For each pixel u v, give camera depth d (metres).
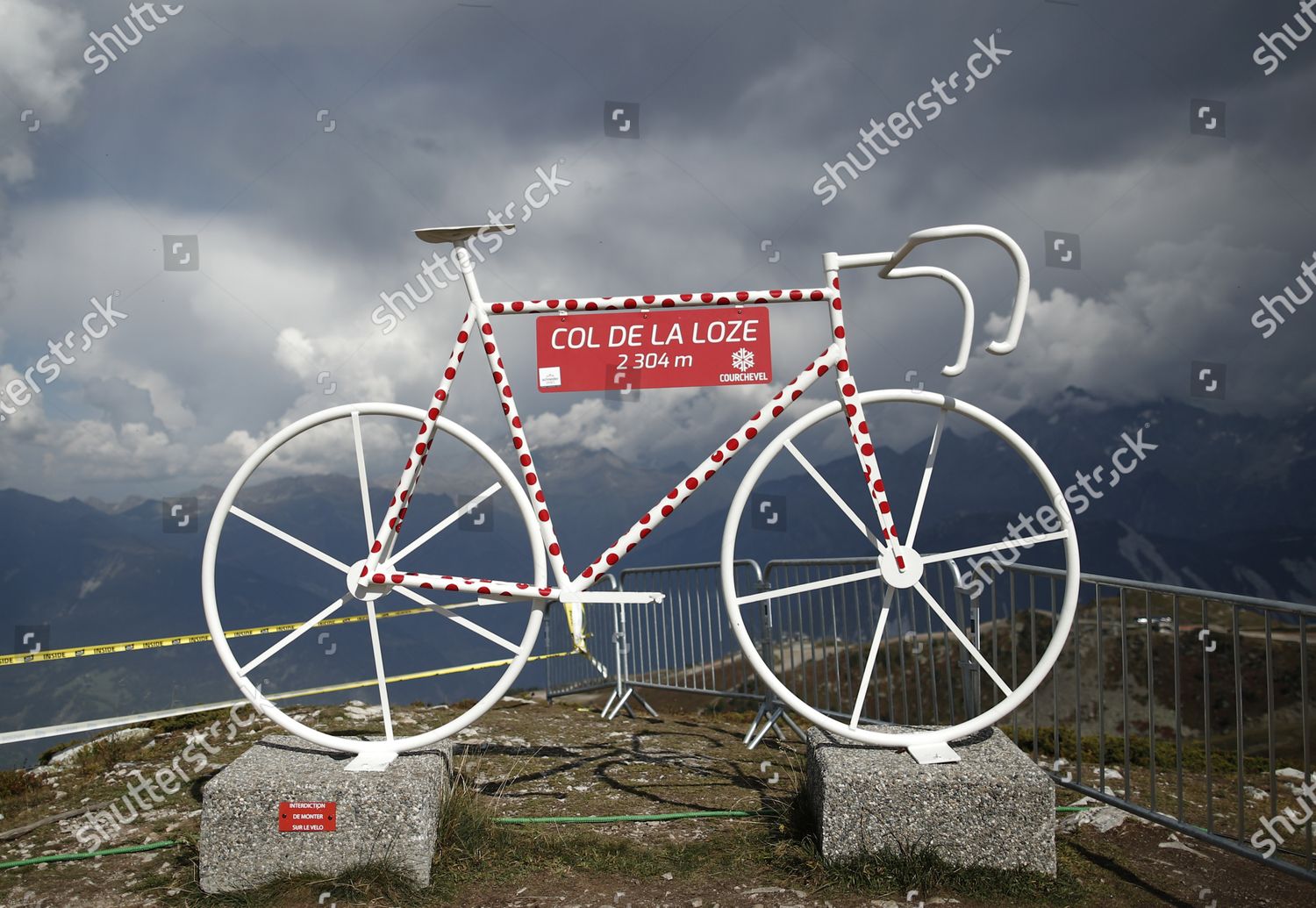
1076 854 3.09
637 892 2.72
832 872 2.74
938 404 3.18
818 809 2.93
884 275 3.23
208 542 3.18
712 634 6.25
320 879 2.71
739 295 3.20
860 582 4.93
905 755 2.99
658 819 3.42
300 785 2.77
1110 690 15.79
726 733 5.47
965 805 2.75
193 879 2.88
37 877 3.03
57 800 4.06
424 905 2.63
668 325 3.29
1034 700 3.86
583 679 7.39
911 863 2.71
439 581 3.18
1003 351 3.03
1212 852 3.12
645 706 6.85
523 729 5.33
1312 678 15.33
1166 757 5.33
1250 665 16.08
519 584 3.20
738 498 3.16
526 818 3.43
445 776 3.12
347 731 5.06
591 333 3.29
